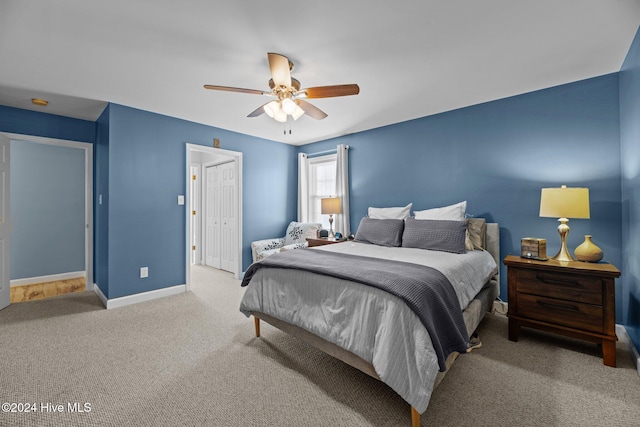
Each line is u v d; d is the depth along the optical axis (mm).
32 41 1986
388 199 3982
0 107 3182
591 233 2562
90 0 1593
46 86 2721
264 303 2197
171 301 3396
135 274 3352
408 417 1501
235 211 4492
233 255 4902
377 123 3906
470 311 2104
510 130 2990
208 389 1732
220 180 5277
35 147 4219
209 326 2668
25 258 4141
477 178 3207
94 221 3887
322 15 1731
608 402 1597
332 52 2145
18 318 2842
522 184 2926
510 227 2994
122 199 3248
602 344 1999
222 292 3770
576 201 2270
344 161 4402
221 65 2326
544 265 2201
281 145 5059
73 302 3359
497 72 2467
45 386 1750
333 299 1763
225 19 1764
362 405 1594
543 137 2805
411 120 3738
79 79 2576
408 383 1350
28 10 1664
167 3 1621
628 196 2242
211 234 5527
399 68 2389
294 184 5258
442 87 2764
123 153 3254
